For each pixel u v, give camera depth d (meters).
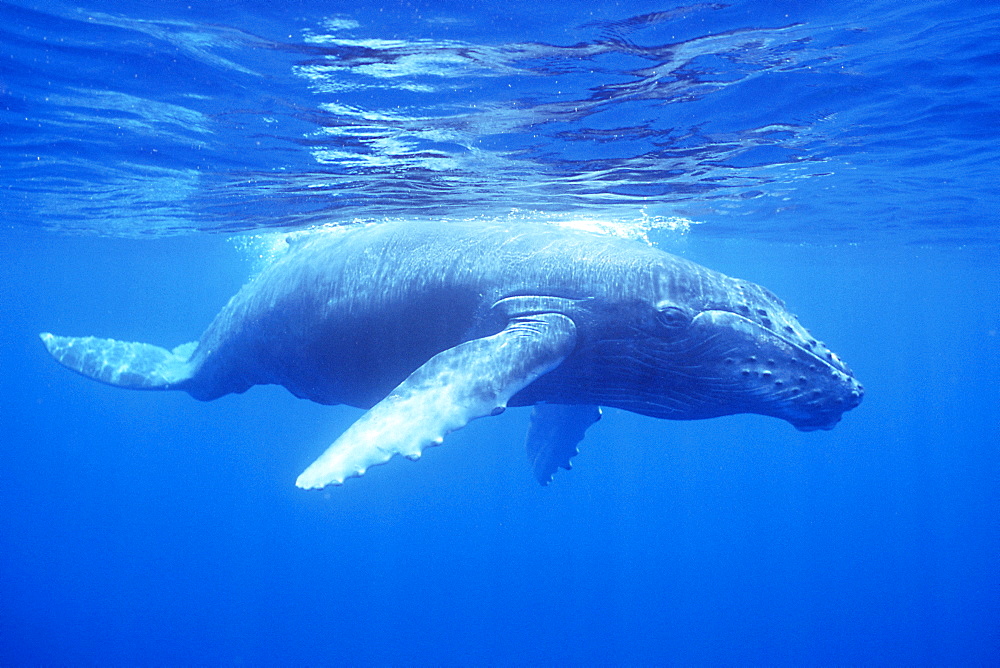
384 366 8.24
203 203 16.73
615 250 7.27
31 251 34.75
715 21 7.37
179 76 8.88
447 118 9.98
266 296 9.14
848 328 100.38
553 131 10.70
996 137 12.73
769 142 12.34
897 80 9.62
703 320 6.80
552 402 7.87
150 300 73.06
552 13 7.01
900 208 20.61
